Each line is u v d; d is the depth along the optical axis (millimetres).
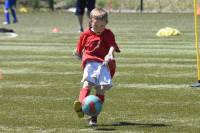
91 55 18375
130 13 90938
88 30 18547
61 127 17891
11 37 52188
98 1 100812
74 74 29609
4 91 24594
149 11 97125
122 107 21000
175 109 20578
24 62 34594
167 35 52781
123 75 29062
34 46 44125
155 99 22531
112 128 17734
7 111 20438
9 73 30062
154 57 36688
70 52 40031
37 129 17625
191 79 27578
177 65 32781
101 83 18000
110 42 18359
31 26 66125
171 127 17812
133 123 18422
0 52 40062
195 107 20938
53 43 46531
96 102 17578
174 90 24578
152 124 18266
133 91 24406
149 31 58281
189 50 40750
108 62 17938
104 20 18266
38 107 21141
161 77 28266
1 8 100875
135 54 38469
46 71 30734
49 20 76562
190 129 17547
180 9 97812
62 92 24312
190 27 63000
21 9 97938
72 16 84812
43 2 103625
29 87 25625
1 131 17359
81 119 19062
